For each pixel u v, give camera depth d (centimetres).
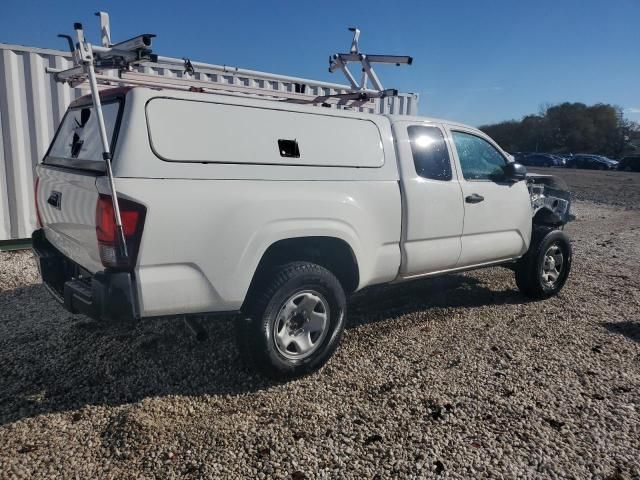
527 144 8444
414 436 305
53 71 388
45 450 287
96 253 314
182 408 333
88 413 325
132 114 303
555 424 319
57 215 364
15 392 350
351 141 399
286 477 269
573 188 2380
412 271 445
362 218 395
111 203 292
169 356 405
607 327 488
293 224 353
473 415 328
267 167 348
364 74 562
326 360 384
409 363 402
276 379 365
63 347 420
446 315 512
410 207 428
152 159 304
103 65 348
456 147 484
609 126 7775
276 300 349
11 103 697
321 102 509
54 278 391
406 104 1135
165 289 308
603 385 371
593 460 287
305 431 309
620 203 1800
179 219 307
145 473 270
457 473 274
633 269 733
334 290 376
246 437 302
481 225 494
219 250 323
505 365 400
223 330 454
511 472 276
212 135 329
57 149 410
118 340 432
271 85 785
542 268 557
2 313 496
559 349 433
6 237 717
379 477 270
